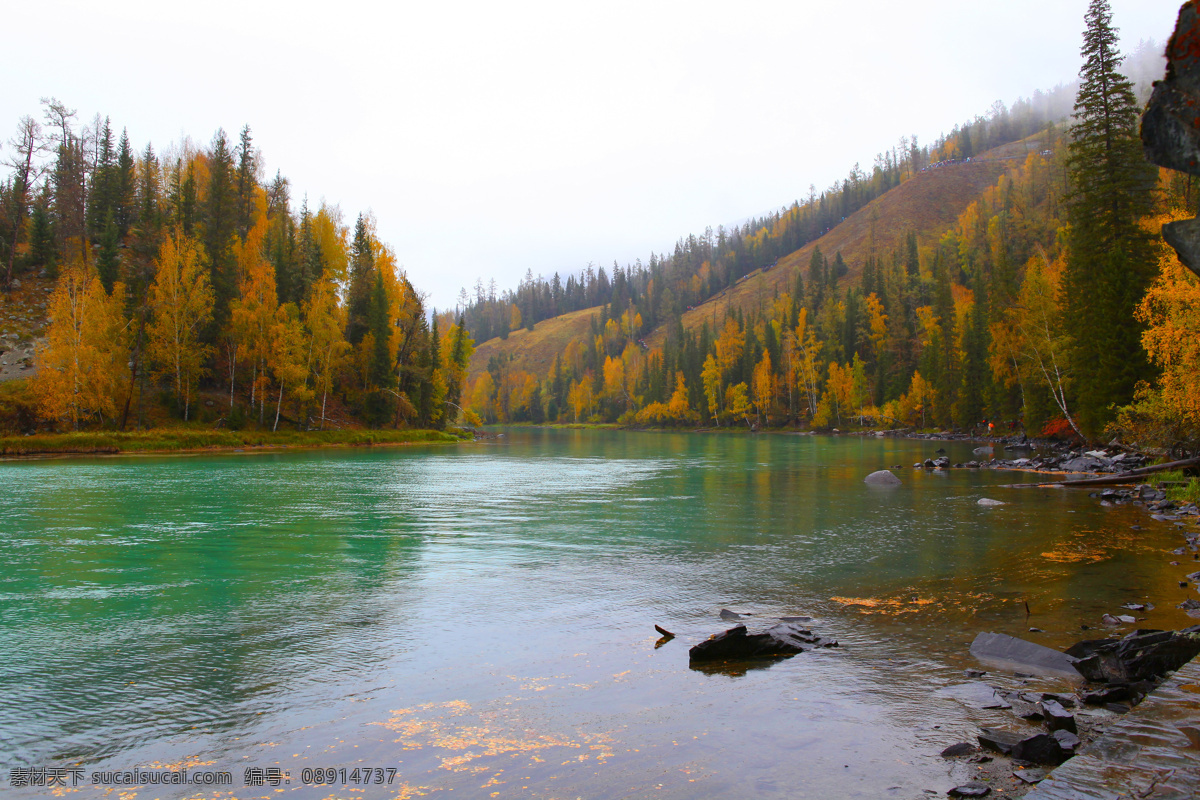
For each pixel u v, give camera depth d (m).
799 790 5.52
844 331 127.31
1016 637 9.50
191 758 6.32
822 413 113.31
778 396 132.12
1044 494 27.09
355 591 13.07
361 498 28.48
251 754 6.36
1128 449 36.75
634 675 8.47
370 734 6.78
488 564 15.54
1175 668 7.77
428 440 86.56
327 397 85.75
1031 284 59.00
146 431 59.66
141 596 12.67
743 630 9.10
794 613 11.30
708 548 17.36
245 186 101.88
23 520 21.81
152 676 8.52
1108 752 5.01
